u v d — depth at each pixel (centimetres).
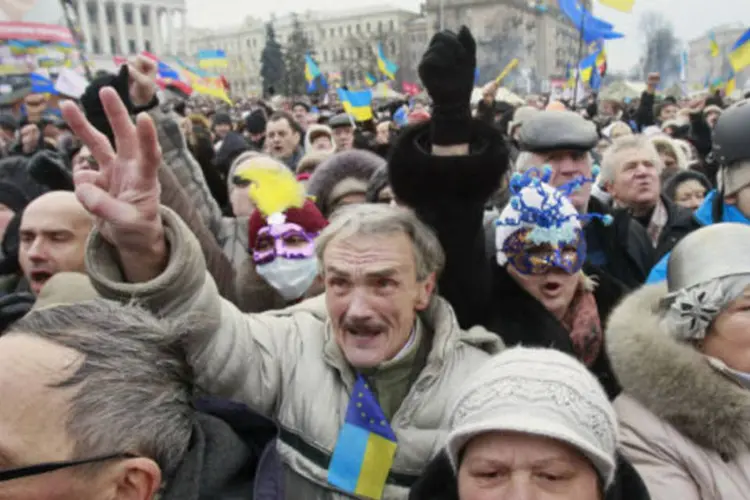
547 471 112
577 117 285
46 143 671
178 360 114
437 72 166
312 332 166
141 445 100
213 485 127
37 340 100
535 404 113
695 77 4534
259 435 163
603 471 115
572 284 201
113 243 140
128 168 136
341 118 697
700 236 164
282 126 602
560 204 193
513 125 520
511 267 197
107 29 5934
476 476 117
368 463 149
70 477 94
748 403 148
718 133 254
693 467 150
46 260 201
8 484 92
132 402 100
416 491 134
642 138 339
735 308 152
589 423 112
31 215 204
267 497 141
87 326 106
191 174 267
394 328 151
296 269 219
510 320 191
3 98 836
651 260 296
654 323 162
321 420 154
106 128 192
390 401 158
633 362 158
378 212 154
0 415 93
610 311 217
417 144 171
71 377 97
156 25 6444
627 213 299
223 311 155
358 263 147
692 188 408
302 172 450
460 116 169
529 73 3878
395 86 4031
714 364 153
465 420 118
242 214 318
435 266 159
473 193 168
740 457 151
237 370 152
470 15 4522
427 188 168
